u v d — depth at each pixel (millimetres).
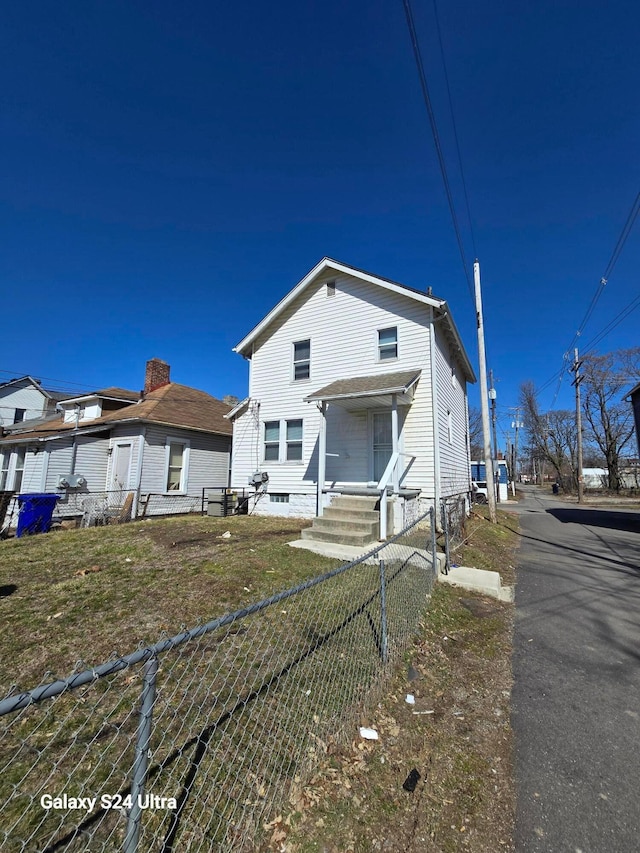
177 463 14594
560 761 2520
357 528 7828
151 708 1543
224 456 16562
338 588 5148
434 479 9883
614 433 36812
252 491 12742
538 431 46781
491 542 9914
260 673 3139
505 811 2133
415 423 10320
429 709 3076
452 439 12773
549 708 3109
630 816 2092
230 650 3412
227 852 1785
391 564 6293
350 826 2002
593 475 43969
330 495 10430
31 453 13297
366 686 3207
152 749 2309
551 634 4559
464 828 2023
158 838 1807
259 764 2297
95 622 3863
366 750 2566
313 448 11867
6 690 2779
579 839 1958
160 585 4938
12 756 2199
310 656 3492
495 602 5613
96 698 2719
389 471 8461
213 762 2264
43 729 2416
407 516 8875
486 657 3980
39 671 3021
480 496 28438
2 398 28281
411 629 4320
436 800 2199
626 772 2420
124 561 6113
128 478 13195
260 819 1979
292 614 4281
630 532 12430
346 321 11781
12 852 1723
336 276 12125
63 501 12273
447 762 2502
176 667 3133
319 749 2496
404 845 1915
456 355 14023
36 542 7707
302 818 2021
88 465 13516
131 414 13656
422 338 10531
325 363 11992
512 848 1915
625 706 3135
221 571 5547
